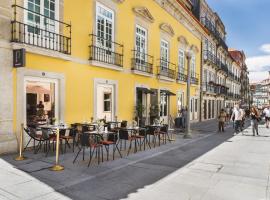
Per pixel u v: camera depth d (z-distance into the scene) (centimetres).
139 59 1541
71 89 1044
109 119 1298
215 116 3428
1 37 779
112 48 1297
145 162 789
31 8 898
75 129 905
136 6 1479
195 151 1001
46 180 573
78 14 1074
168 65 1906
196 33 2575
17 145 823
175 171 698
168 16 1911
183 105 2211
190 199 502
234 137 1466
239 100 5653
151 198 502
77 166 696
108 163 749
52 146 918
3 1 786
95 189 539
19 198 473
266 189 565
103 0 1213
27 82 880
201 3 2845
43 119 941
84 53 1110
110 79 1280
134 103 1479
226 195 527
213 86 3198
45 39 936
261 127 2198
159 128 1133
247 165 778
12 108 814
